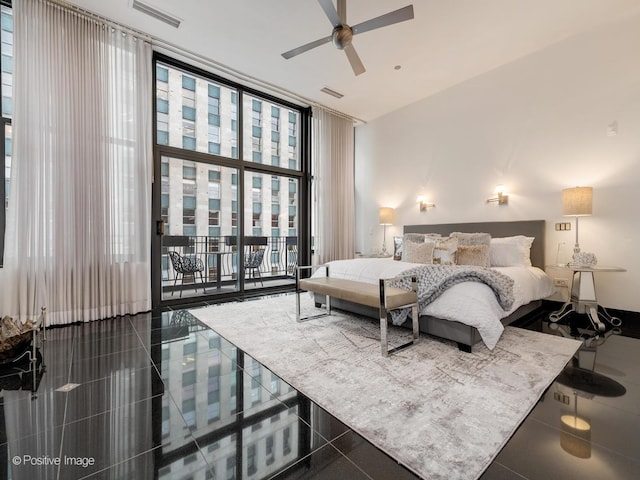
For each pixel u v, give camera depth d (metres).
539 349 2.34
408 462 1.17
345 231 5.71
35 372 1.97
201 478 1.12
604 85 3.25
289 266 6.34
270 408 1.57
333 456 1.22
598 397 1.66
